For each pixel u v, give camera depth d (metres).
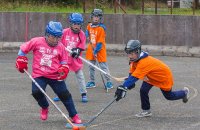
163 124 8.01
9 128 7.62
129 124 7.98
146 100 8.47
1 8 21.62
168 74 8.33
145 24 17.62
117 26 17.77
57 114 8.62
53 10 21.58
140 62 7.93
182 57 17.17
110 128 7.70
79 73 9.69
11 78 12.54
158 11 21.67
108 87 11.25
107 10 21.64
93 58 11.20
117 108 9.21
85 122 8.06
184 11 21.27
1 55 17.22
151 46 17.59
